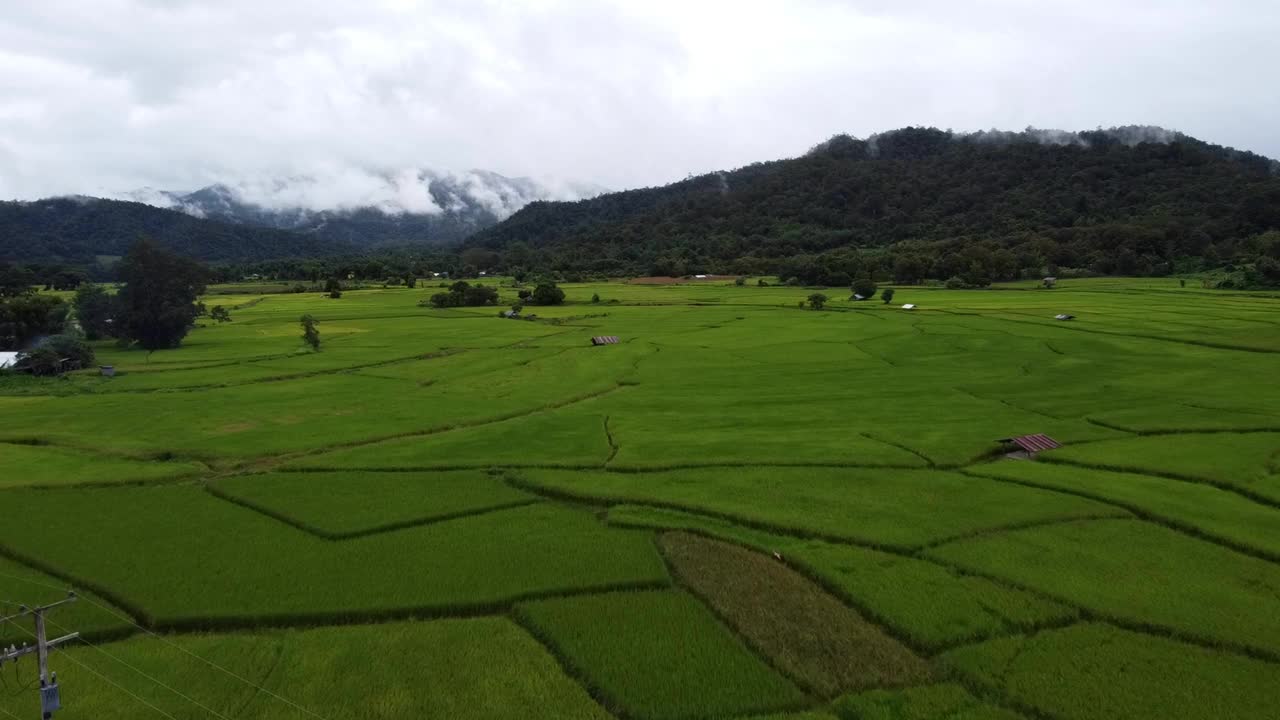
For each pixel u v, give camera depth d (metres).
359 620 26.58
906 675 22.80
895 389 64.56
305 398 63.28
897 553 31.67
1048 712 20.75
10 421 54.94
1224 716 20.52
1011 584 28.42
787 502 37.38
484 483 41.00
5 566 31.22
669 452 46.19
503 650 24.38
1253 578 28.78
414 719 20.73
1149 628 25.20
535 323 117.12
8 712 20.97
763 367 76.25
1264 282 134.88
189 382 70.88
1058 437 48.59
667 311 130.88
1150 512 35.34
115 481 41.47
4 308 94.31
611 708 21.44
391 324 116.94
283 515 36.19
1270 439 46.75
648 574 29.59
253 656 24.02
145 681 22.59
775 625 25.72
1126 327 94.75
